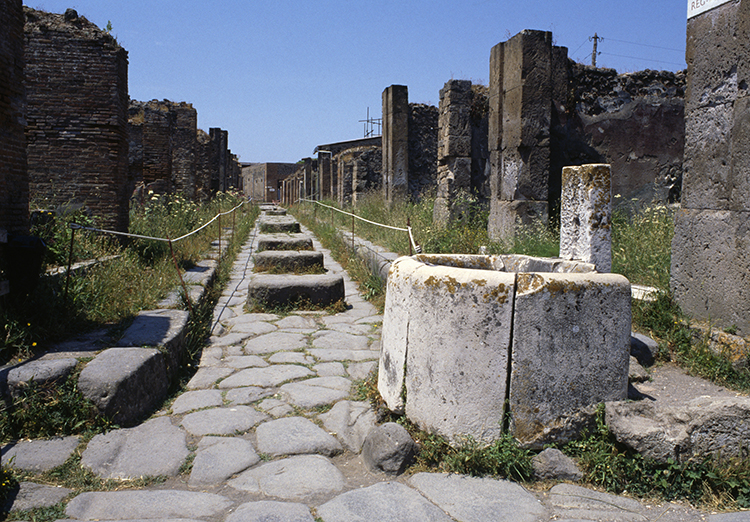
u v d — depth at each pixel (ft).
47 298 14.69
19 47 17.74
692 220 14.62
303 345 16.81
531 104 27.27
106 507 8.16
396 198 50.47
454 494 8.39
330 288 21.94
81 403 10.78
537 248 24.40
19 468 9.23
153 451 9.95
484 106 35.73
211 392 12.85
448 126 34.94
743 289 12.94
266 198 179.93
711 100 13.92
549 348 9.05
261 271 26.20
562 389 9.17
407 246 28.66
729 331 13.17
